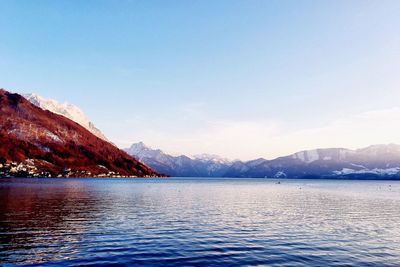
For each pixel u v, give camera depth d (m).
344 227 46.75
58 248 31.17
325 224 49.25
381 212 66.31
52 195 94.00
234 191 146.12
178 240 35.81
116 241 34.69
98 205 69.81
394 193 145.62
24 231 39.16
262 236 38.97
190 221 49.62
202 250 31.56
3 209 58.84
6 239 34.66
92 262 26.92
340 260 29.02
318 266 27.08
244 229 43.53
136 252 30.36
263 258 29.20
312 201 93.12
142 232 39.91
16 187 129.75
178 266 26.39
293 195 121.06
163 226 44.62
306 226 46.94
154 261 27.62
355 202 91.69
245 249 32.38
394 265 27.70
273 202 87.88
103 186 165.00
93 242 34.00
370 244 35.53
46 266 25.56
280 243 35.34
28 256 28.22
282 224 48.41
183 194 115.44
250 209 68.69
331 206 78.06
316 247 33.78
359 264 27.88
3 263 26.02
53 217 50.56
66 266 25.67
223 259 28.64
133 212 58.97
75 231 39.69
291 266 27.00
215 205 75.88
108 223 46.06
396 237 39.59
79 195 97.69
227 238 37.38
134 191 126.06
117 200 83.50
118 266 26.06
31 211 57.06
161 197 97.88
